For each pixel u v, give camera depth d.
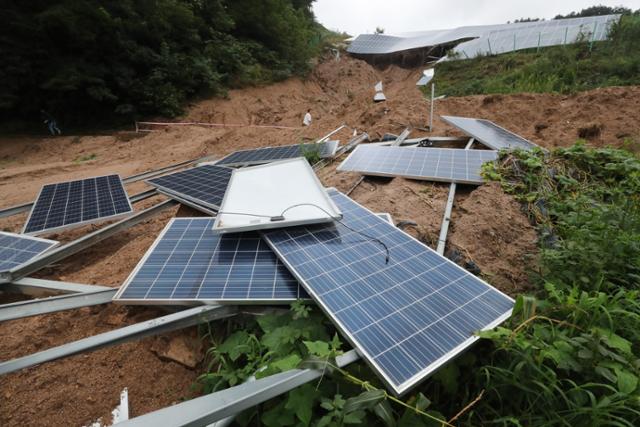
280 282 3.14
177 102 22.33
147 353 3.08
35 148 16.36
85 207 5.38
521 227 4.31
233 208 4.01
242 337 2.88
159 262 3.52
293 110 26.25
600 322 2.43
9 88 18.22
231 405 1.82
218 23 28.16
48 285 3.59
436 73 27.53
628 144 7.30
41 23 18.02
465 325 2.46
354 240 3.50
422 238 4.34
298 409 2.06
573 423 2.06
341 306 2.60
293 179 4.71
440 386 2.47
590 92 10.58
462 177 5.50
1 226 6.34
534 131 9.70
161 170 9.70
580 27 22.72
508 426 2.20
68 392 2.77
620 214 3.53
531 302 2.43
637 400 1.87
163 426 1.69
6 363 2.32
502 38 28.19
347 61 37.94
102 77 20.45
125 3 21.53
